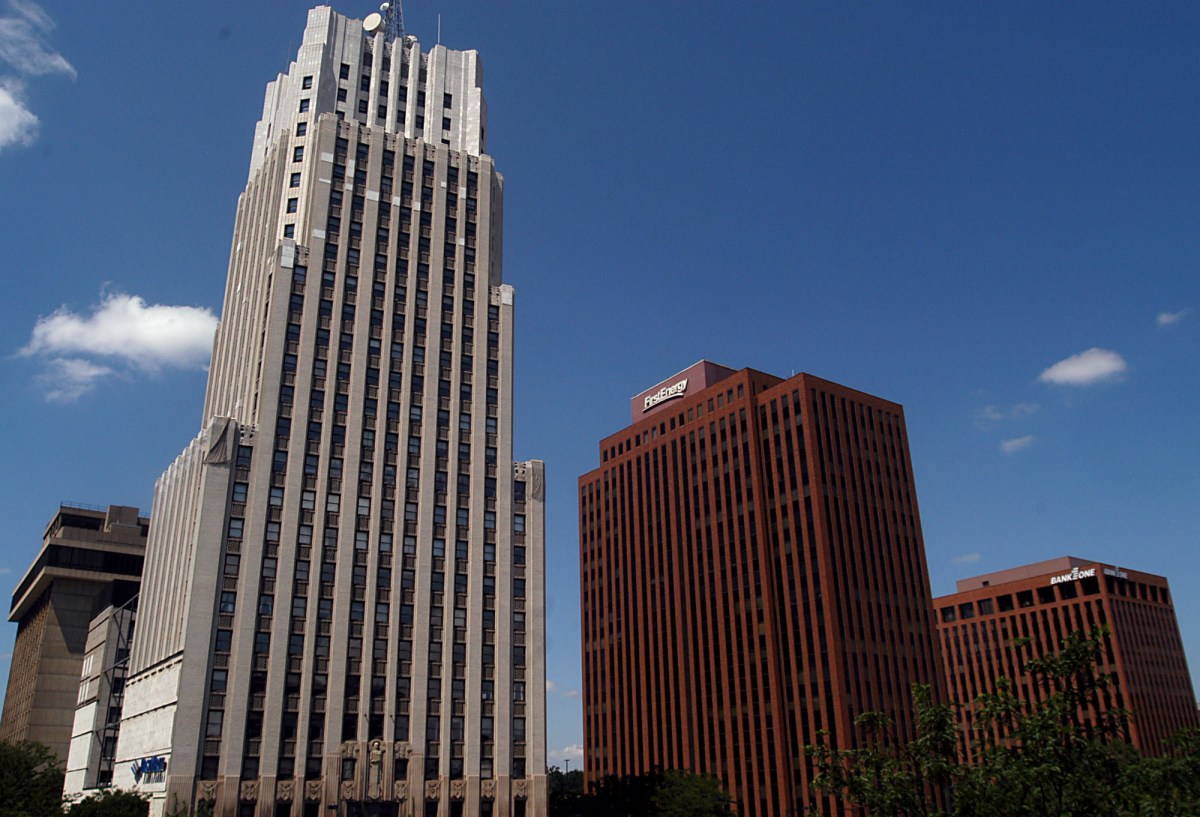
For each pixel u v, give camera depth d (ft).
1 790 265.95
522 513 336.08
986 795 97.45
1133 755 107.65
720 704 445.78
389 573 299.79
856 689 394.11
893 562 441.27
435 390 331.77
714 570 471.21
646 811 351.87
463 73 402.52
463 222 366.22
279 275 318.04
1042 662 97.86
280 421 299.79
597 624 555.28
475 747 293.64
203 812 240.32
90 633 442.09
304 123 362.33
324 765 269.03
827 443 442.50
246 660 267.80
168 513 335.06
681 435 519.19
